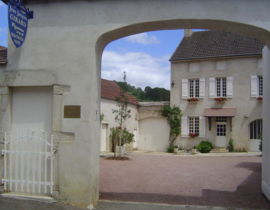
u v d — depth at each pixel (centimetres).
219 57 1925
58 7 563
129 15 534
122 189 714
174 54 2097
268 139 616
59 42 557
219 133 1938
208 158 1531
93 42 543
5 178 567
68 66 549
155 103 2159
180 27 562
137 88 4447
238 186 763
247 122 1862
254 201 610
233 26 532
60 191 536
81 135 535
